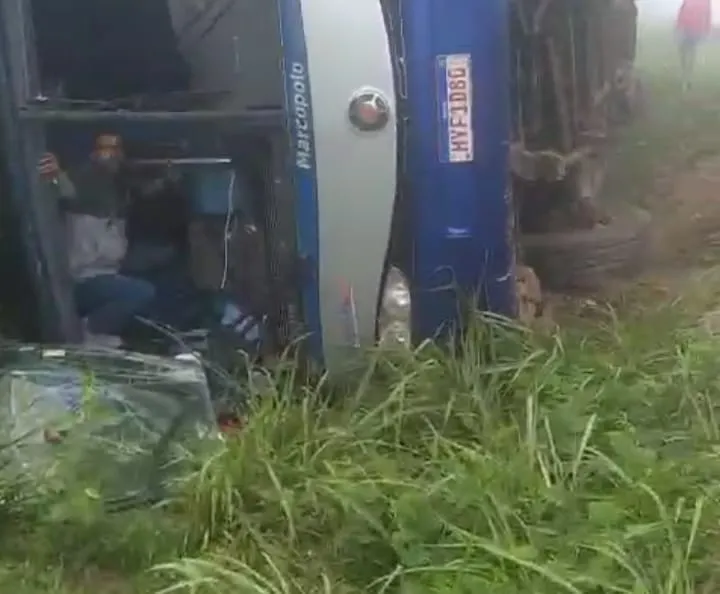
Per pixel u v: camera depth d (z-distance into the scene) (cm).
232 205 446
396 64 414
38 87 432
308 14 406
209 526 346
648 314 494
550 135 557
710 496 332
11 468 365
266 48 431
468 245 430
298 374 434
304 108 412
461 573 308
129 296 457
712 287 549
